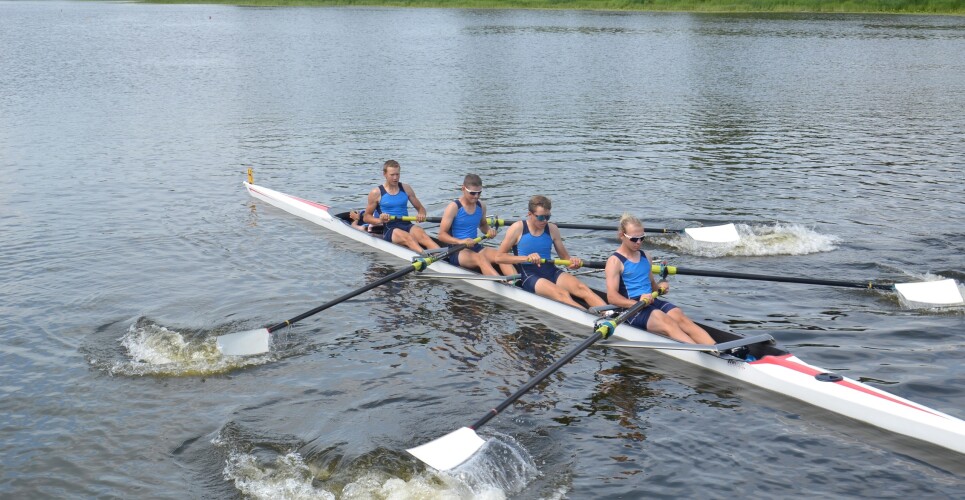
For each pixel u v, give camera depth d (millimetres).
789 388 9789
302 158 23984
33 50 55875
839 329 11766
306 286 13781
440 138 26906
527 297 12828
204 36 66000
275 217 18141
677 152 24641
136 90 37688
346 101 34844
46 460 8508
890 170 21891
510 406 9625
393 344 11414
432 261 13430
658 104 34000
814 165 22688
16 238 16172
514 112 32031
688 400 9766
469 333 11797
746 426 9148
